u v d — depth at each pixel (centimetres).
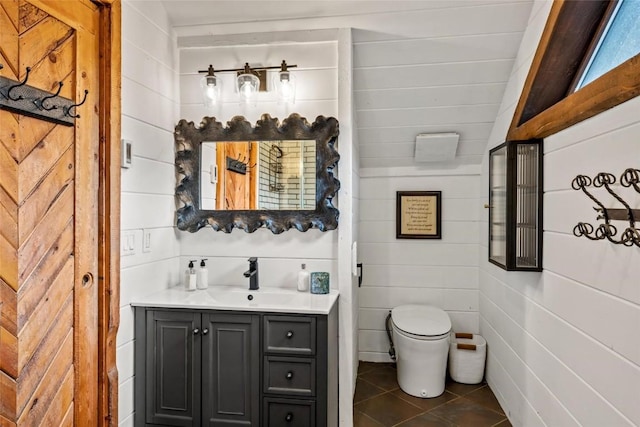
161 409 191
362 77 241
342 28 219
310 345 181
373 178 308
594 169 139
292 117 221
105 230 163
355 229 262
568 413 155
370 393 259
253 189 225
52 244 139
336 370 211
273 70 226
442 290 304
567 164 159
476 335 292
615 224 125
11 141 123
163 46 218
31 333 131
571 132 155
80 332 152
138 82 195
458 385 271
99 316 162
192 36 230
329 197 219
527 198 190
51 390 139
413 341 252
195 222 229
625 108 121
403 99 251
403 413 235
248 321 185
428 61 230
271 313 183
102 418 162
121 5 173
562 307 161
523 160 193
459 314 302
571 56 172
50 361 138
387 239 309
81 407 153
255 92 222
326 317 180
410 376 257
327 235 223
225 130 227
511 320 223
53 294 139
